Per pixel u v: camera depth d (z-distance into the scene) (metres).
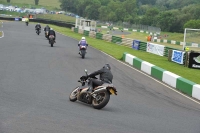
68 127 13.88
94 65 38.38
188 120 18.50
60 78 28.14
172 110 20.88
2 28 95.81
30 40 63.31
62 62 38.09
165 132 15.09
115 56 51.28
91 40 82.31
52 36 54.84
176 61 51.72
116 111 18.61
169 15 178.62
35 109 16.72
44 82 25.64
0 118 14.30
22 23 141.12
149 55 59.34
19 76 27.12
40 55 42.16
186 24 149.38
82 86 19.69
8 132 12.42
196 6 184.88
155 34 138.25
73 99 19.98
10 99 18.64
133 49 68.88
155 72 35.34
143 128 15.29
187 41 58.88
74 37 86.50
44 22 158.62
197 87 26.56
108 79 18.95
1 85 22.78
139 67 40.19
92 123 15.03
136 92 25.88
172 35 148.50
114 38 80.81
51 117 15.34
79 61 40.50
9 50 44.19
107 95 18.39
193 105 23.61
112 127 14.72
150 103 22.33
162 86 30.33
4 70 29.30
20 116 14.98
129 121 16.39
